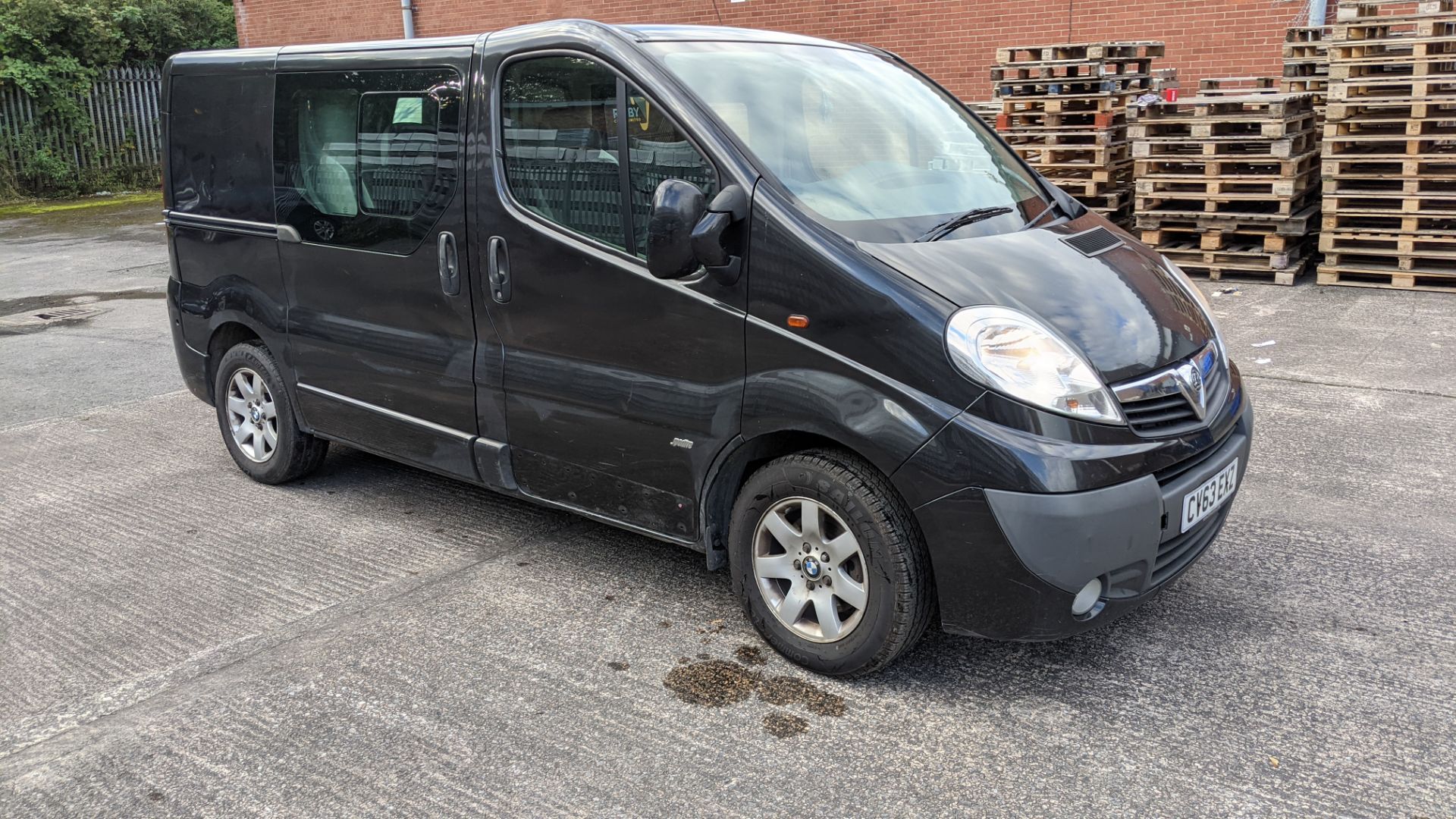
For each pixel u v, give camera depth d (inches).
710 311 134.3
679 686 134.0
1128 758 116.7
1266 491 187.8
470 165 158.1
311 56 181.6
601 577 165.5
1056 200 162.6
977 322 119.4
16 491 211.0
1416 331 279.6
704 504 141.3
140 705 133.3
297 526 189.9
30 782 118.6
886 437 121.0
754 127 139.9
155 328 356.8
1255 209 346.9
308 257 184.9
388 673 138.6
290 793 115.0
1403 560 160.6
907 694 130.4
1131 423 120.9
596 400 148.0
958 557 120.2
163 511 198.5
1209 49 437.4
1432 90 313.4
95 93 822.5
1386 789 110.0
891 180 144.8
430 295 166.4
